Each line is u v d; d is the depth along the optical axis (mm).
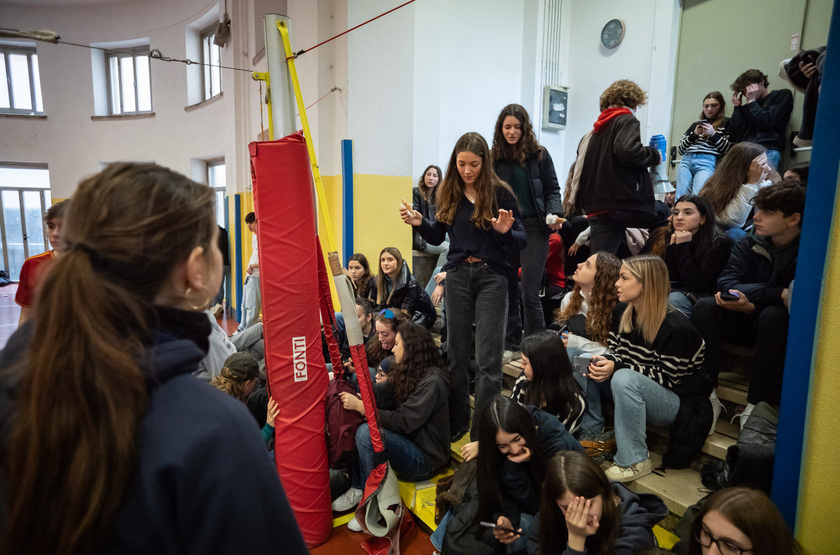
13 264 10758
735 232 2521
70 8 9477
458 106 4758
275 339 1968
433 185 3992
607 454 2061
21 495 483
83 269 520
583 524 1309
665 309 1889
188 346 585
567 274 3500
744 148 2516
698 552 1143
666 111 4578
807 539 1249
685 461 1926
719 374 2254
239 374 2328
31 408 489
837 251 1139
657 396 1881
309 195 1948
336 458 2254
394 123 3920
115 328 521
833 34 1123
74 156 9930
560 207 2783
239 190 6824
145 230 541
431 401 2266
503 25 4969
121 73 9805
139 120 9469
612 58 4938
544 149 2750
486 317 2197
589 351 2279
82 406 484
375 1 3740
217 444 533
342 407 2279
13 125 9922
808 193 1187
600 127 2531
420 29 4180
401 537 2129
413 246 4227
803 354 1216
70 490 477
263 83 5641
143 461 506
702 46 4324
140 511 501
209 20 8367
